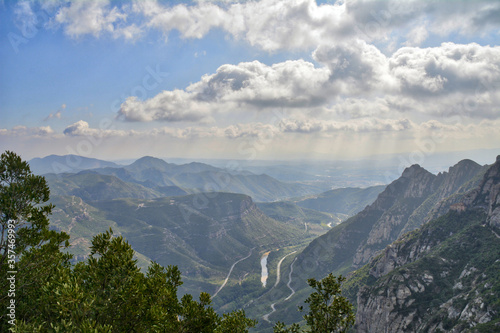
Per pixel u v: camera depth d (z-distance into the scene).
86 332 22.80
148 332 28.72
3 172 34.41
